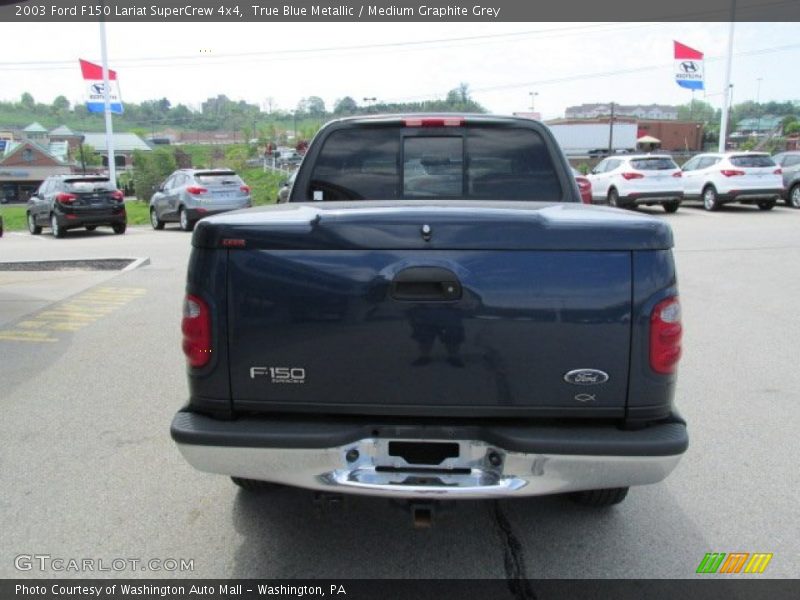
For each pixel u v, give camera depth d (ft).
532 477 8.98
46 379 19.31
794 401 17.29
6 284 33.63
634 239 8.82
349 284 8.93
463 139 14.92
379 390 9.08
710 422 15.98
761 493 12.72
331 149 15.14
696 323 24.95
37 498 12.60
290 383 9.17
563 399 8.97
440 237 8.86
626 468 8.86
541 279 8.84
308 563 10.67
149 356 21.50
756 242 44.88
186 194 63.05
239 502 12.50
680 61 94.99
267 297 9.07
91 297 30.35
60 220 61.00
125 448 14.75
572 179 14.89
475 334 8.90
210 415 9.46
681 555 10.80
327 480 9.16
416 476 9.17
